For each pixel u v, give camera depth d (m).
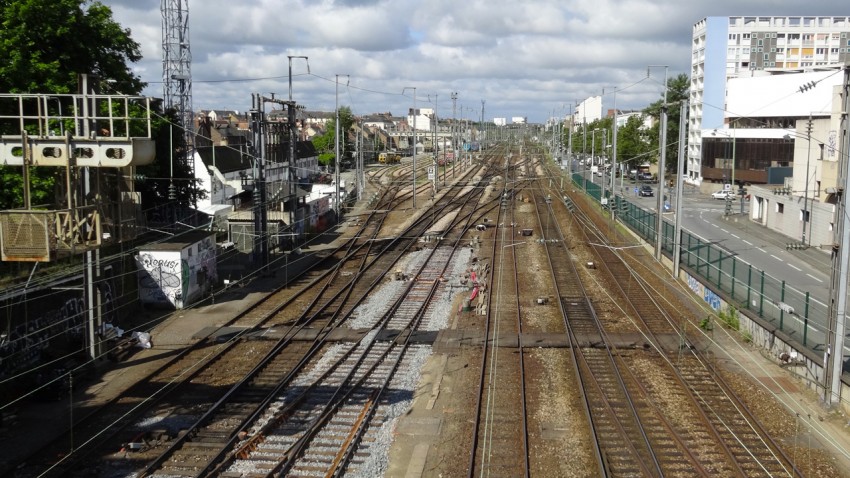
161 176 41.66
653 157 101.75
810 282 35.53
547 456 16.34
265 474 15.16
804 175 52.69
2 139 18.06
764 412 18.98
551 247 44.75
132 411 18.58
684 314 29.33
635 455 16.28
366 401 19.31
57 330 23.70
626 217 54.06
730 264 29.84
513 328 26.78
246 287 34.06
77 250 18.77
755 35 103.25
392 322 27.52
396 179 93.44
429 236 47.91
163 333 26.42
